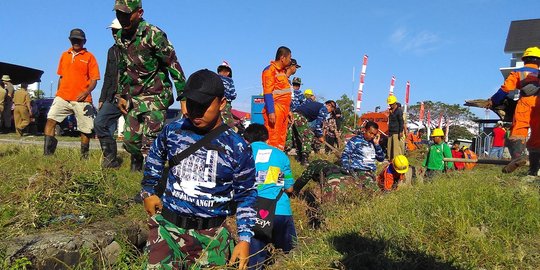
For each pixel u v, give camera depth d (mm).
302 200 6895
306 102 12117
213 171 3123
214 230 3197
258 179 5031
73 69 7895
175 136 3209
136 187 5660
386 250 4684
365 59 22312
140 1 5273
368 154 7891
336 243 4980
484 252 4465
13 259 3480
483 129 25250
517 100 8000
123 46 5449
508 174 7402
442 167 11648
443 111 50594
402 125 13797
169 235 3146
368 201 6469
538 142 7180
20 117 16875
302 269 4238
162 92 5590
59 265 3719
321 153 13172
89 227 4371
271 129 7707
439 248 4602
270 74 7613
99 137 6973
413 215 5363
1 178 5426
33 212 4348
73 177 5117
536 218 5043
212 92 3031
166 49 5359
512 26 33344
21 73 20125
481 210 5293
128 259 4094
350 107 37219
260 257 4750
